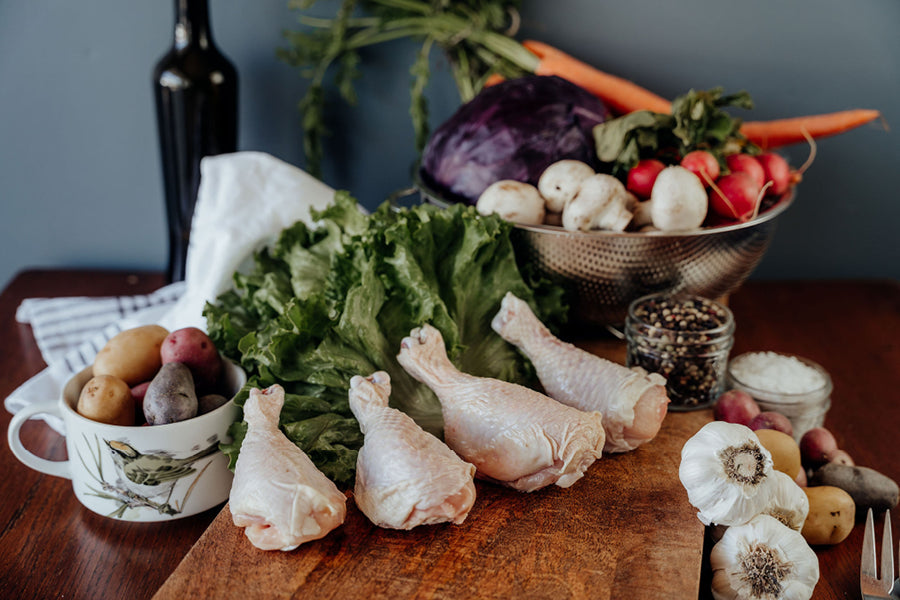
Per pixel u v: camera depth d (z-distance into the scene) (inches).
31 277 57.6
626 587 26.0
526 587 26.0
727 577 28.7
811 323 51.4
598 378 32.6
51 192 57.9
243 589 25.6
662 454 33.2
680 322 36.9
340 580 26.1
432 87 54.6
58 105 55.3
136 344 33.9
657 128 40.9
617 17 52.5
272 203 42.6
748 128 49.5
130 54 53.9
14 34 53.3
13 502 34.1
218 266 40.9
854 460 37.8
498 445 29.8
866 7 51.6
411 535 28.2
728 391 36.8
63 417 31.4
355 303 33.4
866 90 53.7
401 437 28.2
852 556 31.9
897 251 57.6
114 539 31.8
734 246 39.3
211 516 33.2
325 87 54.6
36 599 28.7
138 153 56.7
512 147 40.8
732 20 52.4
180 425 30.4
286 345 33.1
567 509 29.7
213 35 53.6
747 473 28.5
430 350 32.3
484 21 49.8
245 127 55.9
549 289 39.8
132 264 59.5
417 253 35.7
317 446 30.6
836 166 55.4
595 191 37.5
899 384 44.4
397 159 56.6
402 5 50.5
